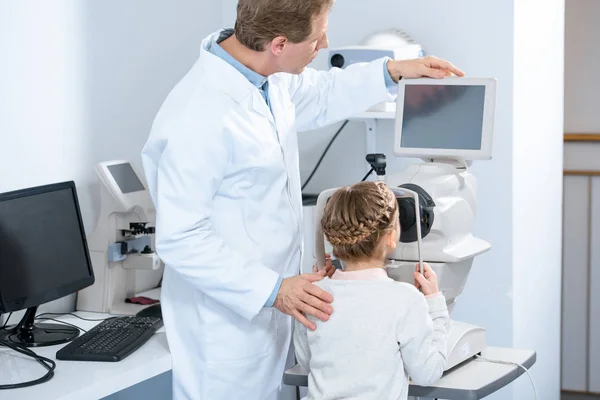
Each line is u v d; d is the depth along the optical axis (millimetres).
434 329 1608
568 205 3693
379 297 1588
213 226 1748
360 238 1614
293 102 2053
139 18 2561
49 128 2260
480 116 1741
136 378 1784
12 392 1627
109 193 2258
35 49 2201
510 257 2543
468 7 2529
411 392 1646
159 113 1725
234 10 2924
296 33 1612
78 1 2330
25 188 2078
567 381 3742
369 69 2000
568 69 3697
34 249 1958
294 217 1838
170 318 1869
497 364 1747
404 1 2633
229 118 1693
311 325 1630
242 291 1675
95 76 2404
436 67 1877
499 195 2539
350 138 2777
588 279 3688
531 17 2615
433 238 1730
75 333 2033
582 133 3672
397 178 1781
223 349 1792
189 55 2799
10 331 2041
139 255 2318
